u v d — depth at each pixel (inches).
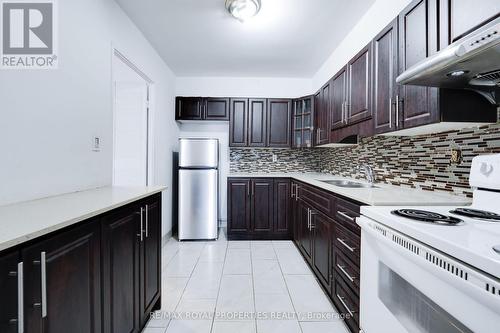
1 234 26.9
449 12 46.4
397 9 71.3
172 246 128.0
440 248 30.5
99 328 42.1
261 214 140.1
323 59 128.4
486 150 52.6
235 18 91.4
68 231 35.0
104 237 43.9
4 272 25.5
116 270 47.8
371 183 94.2
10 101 45.8
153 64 115.3
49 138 53.9
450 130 61.6
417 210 47.1
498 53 33.5
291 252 119.4
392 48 63.3
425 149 70.2
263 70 144.4
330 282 77.7
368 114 75.2
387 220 41.9
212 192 138.4
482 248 27.2
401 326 38.2
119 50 83.8
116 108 112.6
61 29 57.3
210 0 81.1
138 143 112.9
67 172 59.2
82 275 37.9
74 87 61.6
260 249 123.6
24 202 46.8
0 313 25.2
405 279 36.5
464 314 27.0
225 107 149.9
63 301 33.7
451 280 27.8
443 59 36.6
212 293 82.0
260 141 149.5
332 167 141.4
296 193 126.4
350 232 63.8
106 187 71.9
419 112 54.2
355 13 88.5
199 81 156.3
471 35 35.9
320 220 87.4
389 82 64.6
